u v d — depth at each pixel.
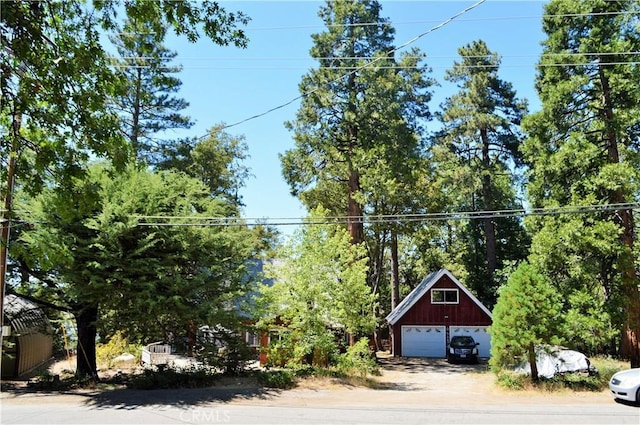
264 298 21.91
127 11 7.63
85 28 7.73
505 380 20.98
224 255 21.00
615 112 22.98
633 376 17.28
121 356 32.34
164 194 20.36
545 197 24.69
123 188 19.20
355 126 33.00
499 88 43.41
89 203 8.33
